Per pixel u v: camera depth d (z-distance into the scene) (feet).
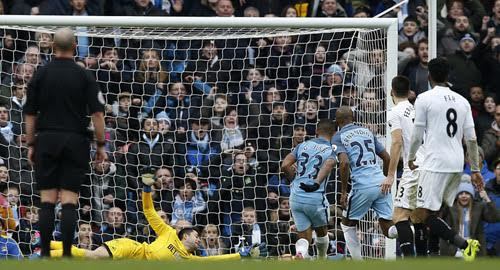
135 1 161.89
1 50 146.10
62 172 95.09
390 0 169.17
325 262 75.31
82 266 70.69
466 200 146.82
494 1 174.50
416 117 111.34
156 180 145.89
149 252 128.67
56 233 137.39
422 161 115.03
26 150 144.56
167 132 147.95
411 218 117.29
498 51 168.55
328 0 165.17
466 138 112.47
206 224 144.97
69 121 94.79
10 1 161.68
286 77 155.33
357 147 125.70
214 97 148.97
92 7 160.76
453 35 168.55
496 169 150.82
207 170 147.02
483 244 147.23
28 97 94.79
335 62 148.05
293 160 130.00
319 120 135.85
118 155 146.61
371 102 139.85
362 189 124.77
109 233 145.28
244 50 155.12
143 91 148.66
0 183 142.82
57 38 95.40
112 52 152.46
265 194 146.30
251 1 165.99
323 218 128.67
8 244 135.64
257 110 149.69
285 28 137.80
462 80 166.81
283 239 144.87
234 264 73.05
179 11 163.22
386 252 133.90
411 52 161.89
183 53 153.17
